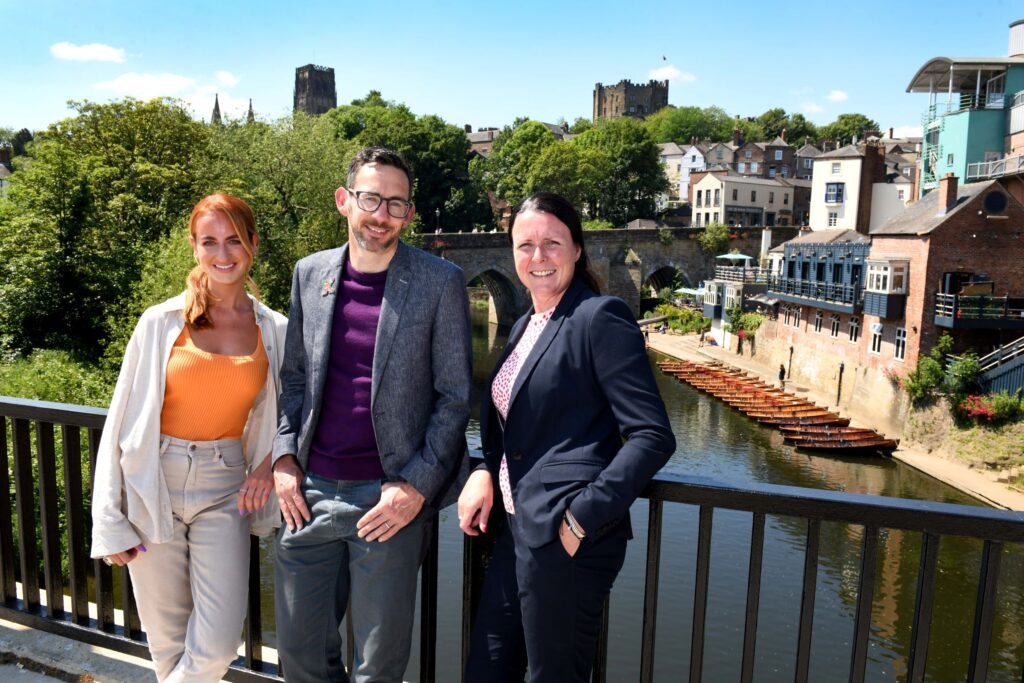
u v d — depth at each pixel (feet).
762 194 264.93
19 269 85.92
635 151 265.75
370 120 259.80
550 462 7.13
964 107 122.52
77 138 102.58
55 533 10.62
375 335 7.76
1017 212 82.89
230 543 8.68
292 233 105.50
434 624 8.99
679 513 60.85
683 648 42.19
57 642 10.71
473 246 162.20
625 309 7.25
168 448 8.45
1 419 10.65
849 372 102.63
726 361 141.79
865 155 184.75
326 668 8.45
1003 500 68.08
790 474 78.54
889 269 88.22
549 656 7.13
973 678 6.88
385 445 7.70
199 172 102.17
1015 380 75.87
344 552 8.31
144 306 78.07
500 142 279.28
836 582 51.24
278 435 8.16
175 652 8.96
